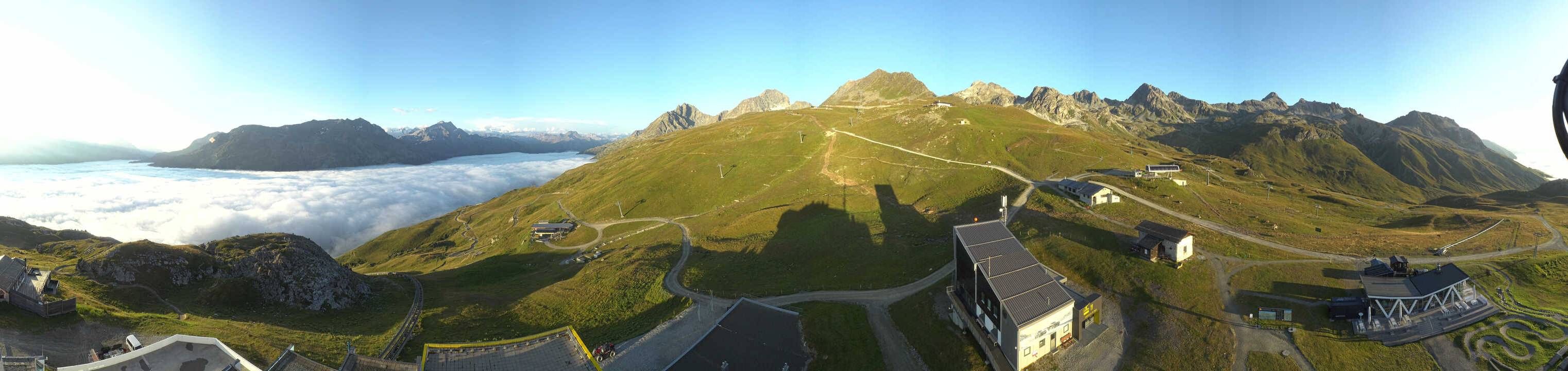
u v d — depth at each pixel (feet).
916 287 250.98
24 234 321.32
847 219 420.36
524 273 423.23
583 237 533.14
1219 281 221.87
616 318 262.26
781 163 631.56
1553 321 168.14
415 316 255.29
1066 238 277.64
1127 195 372.79
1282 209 366.63
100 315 183.93
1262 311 192.75
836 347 201.98
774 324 221.46
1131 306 212.43
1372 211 371.97
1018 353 171.42
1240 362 173.88
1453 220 301.02
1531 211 337.93
